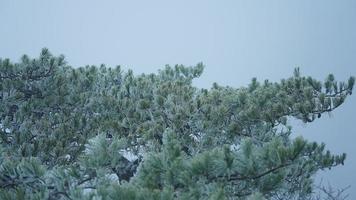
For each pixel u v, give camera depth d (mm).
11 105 41000
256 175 20594
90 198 18891
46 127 39031
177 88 38656
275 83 41094
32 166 21625
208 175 20031
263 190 21250
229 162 19703
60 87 41688
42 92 42312
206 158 19844
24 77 41969
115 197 18484
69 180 20953
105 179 20828
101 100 41375
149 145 34344
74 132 38000
